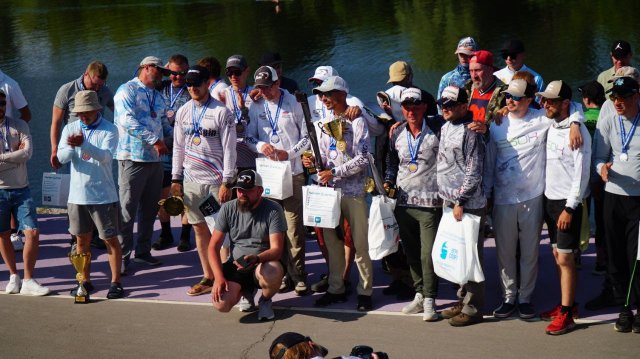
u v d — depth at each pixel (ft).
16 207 27.09
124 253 28.89
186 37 102.63
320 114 26.30
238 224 24.31
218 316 24.95
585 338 22.04
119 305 26.12
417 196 23.66
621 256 23.04
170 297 26.63
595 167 23.03
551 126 22.61
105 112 64.80
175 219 34.63
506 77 28.89
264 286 24.02
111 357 22.49
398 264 25.48
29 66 86.02
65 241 32.40
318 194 24.35
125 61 87.76
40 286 27.17
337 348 22.30
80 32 109.29
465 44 29.14
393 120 25.54
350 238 25.21
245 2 134.10
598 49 81.56
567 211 21.84
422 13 113.09
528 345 21.85
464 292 24.23
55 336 23.95
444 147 22.75
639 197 22.20
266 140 26.45
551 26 96.53
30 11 132.36
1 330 24.44
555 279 26.08
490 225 30.12
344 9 121.19
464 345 22.06
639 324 22.08
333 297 25.44
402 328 23.41
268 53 30.37
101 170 26.32
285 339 15.60
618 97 21.70
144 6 133.80
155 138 28.07
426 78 72.95
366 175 24.82
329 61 82.99
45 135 57.52
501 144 22.91
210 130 25.82
